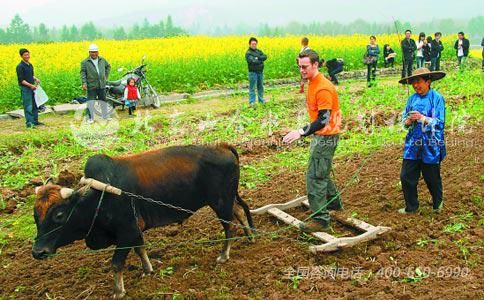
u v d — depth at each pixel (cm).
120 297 614
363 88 2031
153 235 770
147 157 642
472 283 572
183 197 654
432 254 640
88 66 1480
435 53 2384
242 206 717
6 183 1026
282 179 971
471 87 1716
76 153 1213
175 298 598
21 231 839
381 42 3359
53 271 697
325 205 686
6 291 659
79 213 593
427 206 773
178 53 2816
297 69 2484
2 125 1571
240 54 2659
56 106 1792
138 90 1725
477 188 811
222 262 671
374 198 827
